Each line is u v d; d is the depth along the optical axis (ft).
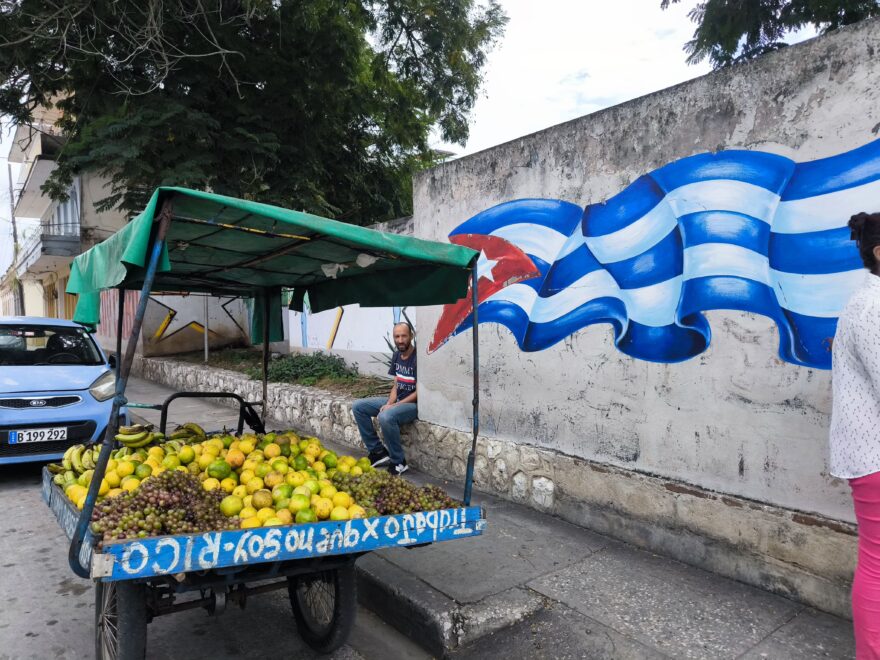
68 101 30.78
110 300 63.00
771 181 10.61
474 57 38.50
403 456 19.31
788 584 10.51
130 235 8.18
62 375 21.03
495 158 16.21
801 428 10.27
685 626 9.87
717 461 11.55
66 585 13.16
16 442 19.01
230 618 11.84
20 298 120.57
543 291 15.06
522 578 11.80
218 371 36.17
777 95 10.48
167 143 27.84
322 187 39.81
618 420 13.41
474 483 17.35
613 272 13.33
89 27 25.81
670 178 12.13
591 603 10.77
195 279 13.92
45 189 31.01
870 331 6.89
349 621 9.76
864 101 9.41
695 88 11.66
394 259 10.41
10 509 18.11
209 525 8.29
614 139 13.19
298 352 35.29
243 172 30.99
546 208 14.88
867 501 7.11
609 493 13.58
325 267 11.29
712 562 11.67
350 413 23.18
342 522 8.41
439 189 18.21
